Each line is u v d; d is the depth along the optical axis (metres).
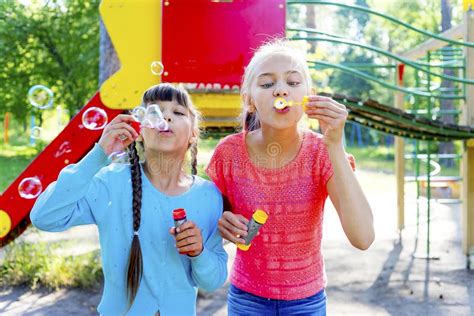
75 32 13.46
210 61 3.47
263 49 2.04
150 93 1.94
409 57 7.01
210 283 1.81
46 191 1.74
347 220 1.86
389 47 22.86
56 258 4.85
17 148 16.61
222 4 3.47
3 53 13.55
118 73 3.58
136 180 1.84
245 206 2.04
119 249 1.81
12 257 4.89
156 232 1.81
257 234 2.00
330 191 1.98
